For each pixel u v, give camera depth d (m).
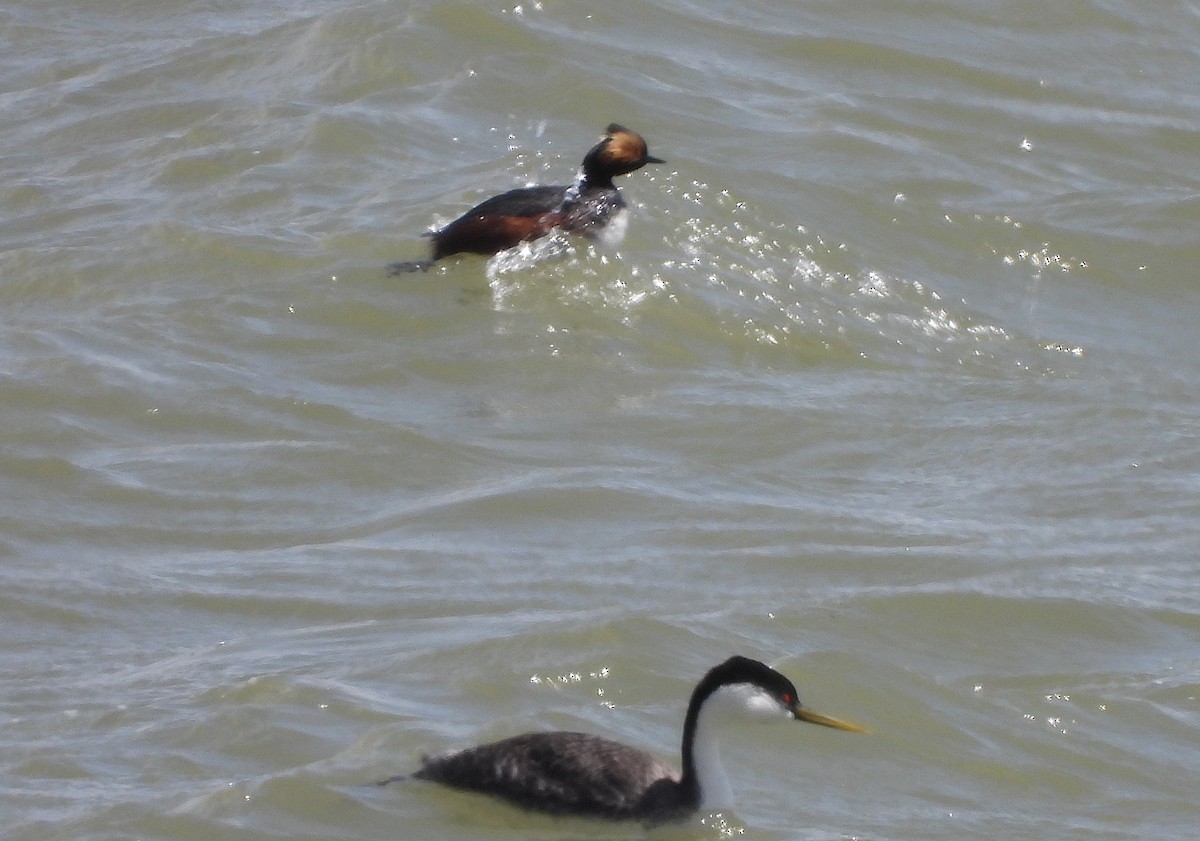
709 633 12.17
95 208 19.20
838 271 18.72
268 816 9.85
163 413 15.55
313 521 14.01
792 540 13.75
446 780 10.09
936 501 14.65
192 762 10.38
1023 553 13.73
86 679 11.48
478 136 20.72
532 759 9.98
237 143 20.39
